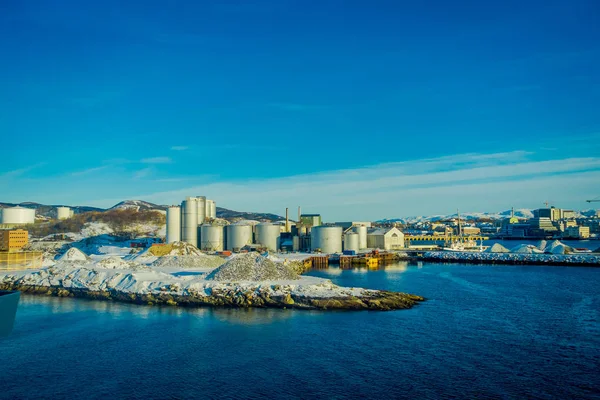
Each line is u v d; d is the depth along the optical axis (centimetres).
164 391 5112
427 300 10119
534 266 19162
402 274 16050
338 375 5519
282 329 7556
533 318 8294
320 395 4969
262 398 4912
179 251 19275
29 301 10225
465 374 5531
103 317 8544
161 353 6384
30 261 15488
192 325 7875
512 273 16212
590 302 9894
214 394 5022
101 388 5209
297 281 10769
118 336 7244
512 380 5347
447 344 6706
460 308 9200
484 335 7162
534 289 11900
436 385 5212
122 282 10912
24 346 6762
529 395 4950
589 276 15062
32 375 5616
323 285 10012
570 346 6600
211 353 6359
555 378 5403
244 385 5250
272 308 9162
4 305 3491
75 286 11194
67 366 5916
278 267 11406
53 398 4972
